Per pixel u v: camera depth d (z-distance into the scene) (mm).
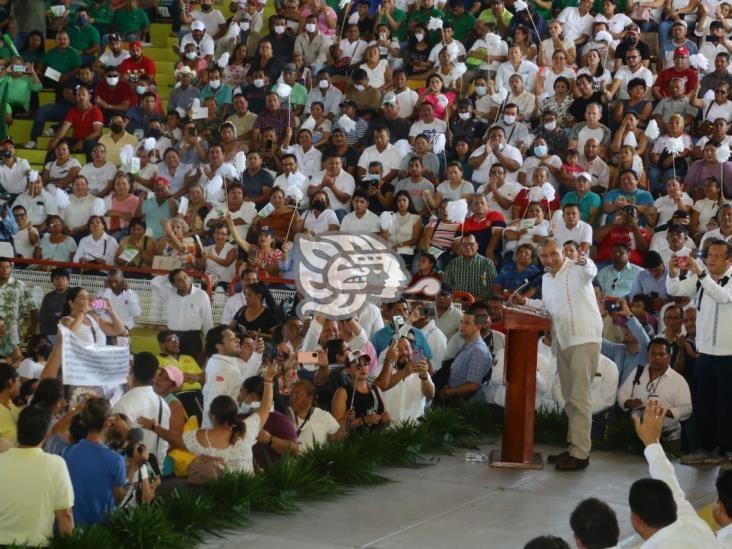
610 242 18891
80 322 13594
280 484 11695
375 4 25938
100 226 19797
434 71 24344
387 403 14109
